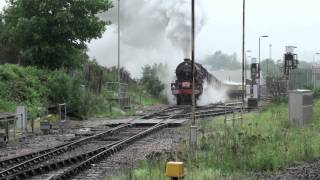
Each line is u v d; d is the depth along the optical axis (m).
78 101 49.84
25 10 53.88
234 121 36.28
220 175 18.53
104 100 57.56
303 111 35.25
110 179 18.58
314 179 17.73
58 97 49.56
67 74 54.50
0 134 30.89
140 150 27.12
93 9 54.16
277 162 20.84
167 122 41.81
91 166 21.95
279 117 39.72
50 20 52.59
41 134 35.94
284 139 26.73
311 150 23.45
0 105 42.50
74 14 53.47
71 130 38.38
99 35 54.59
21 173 19.16
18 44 54.28
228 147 23.55
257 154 21.61
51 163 21.59
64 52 53.53
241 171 19.89
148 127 40.38
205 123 38.41
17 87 46.66
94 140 32.22
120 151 26.95
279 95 55.34
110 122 44.31
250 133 29.75
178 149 25.02
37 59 53.69
